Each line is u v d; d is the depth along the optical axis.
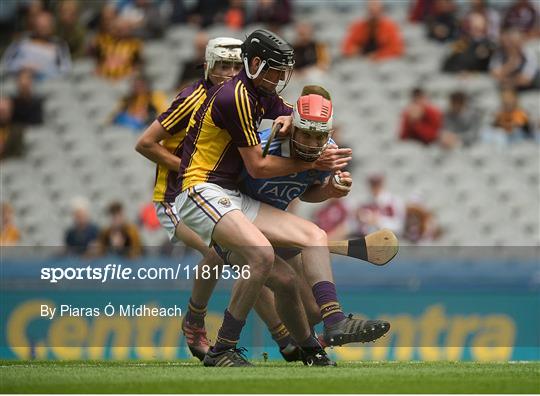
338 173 20.05
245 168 19.77
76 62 55.78
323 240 19.41
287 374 17.50
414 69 52.03
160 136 22.12
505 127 48.66
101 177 51.72
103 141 52.50
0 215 46.22
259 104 19.25
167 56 54.66
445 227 46.84
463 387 15.59
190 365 20.59
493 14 51.84
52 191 51.66
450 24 53.06
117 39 54.91
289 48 18.91
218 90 19.19
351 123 50.41
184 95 22.11
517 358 30.69
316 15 55.06
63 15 56.00
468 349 30.81
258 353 26.02
